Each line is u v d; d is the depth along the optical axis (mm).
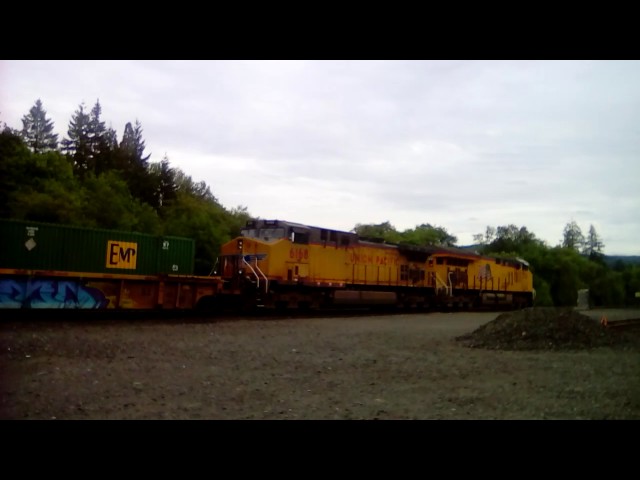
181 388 9242
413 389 9969
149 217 43656
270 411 7934
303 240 28531
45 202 34312
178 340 15328
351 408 8289
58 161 40656
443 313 35312
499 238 91375
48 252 19891
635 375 12234
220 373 10828
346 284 31203
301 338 17109
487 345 17438
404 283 35594
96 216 38375
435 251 38906
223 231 44844
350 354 14219
